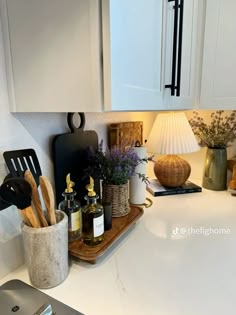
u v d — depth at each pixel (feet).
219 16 2.97
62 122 2.69
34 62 1.89
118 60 1.65
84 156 2.99
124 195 2.95
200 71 3.14
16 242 2.15
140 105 2.01
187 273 2.07
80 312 1.67
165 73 2.42
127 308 1.71
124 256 2.32
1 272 2.04
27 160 2.16
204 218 3.18
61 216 2.03
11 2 1.87
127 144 3.66
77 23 1.63
